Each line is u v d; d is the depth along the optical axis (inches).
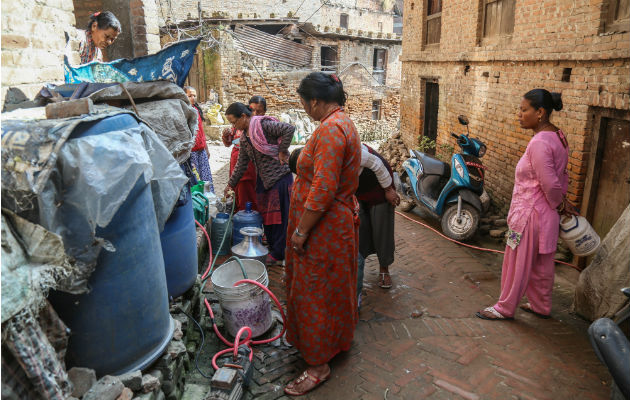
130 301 82.9
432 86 368.5
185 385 108.9
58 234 70.4
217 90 656.4
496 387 112.0
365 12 1238.9
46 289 64.9
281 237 181.8
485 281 175.5
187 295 126.3
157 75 124.1
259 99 203.0
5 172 63.7
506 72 242.4
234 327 125.4
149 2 233.5
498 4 255.0
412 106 400.5
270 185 176.2
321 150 99.9
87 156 70.9
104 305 79.4
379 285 169.6
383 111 872.3
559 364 121.1
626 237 135.0
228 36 645.3
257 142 171.3
